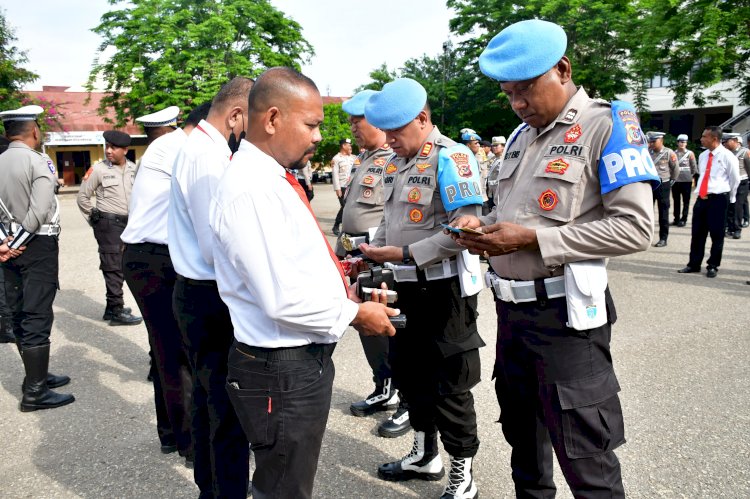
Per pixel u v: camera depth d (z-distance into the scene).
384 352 3.69
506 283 2.05
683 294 6.61
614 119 1.87
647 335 5.13
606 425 1.93
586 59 23.27
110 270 5.85
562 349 1.94
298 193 1.80
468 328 2.69
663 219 9.80
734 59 18.61
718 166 7.24
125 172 5.91
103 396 4.13
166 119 4.29
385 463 3.12
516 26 1.97
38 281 3.81
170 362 3.03
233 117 2.47
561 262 1.86
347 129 28.47
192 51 19.97
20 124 3.84
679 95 21.06
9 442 3.45
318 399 1.83
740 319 5.54
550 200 1.94
